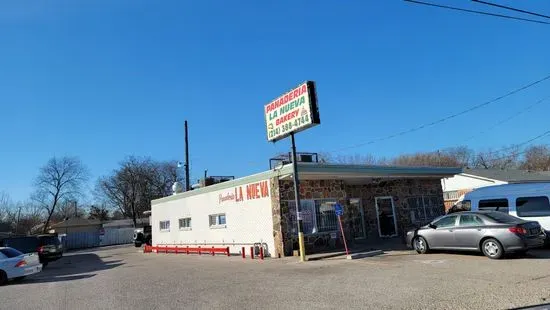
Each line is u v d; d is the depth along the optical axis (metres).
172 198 30.23
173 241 29.92
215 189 24.72
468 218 15.16
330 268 14.30
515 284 9.86
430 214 27.17
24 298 12.73
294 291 10.64
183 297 10.78
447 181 43.19
